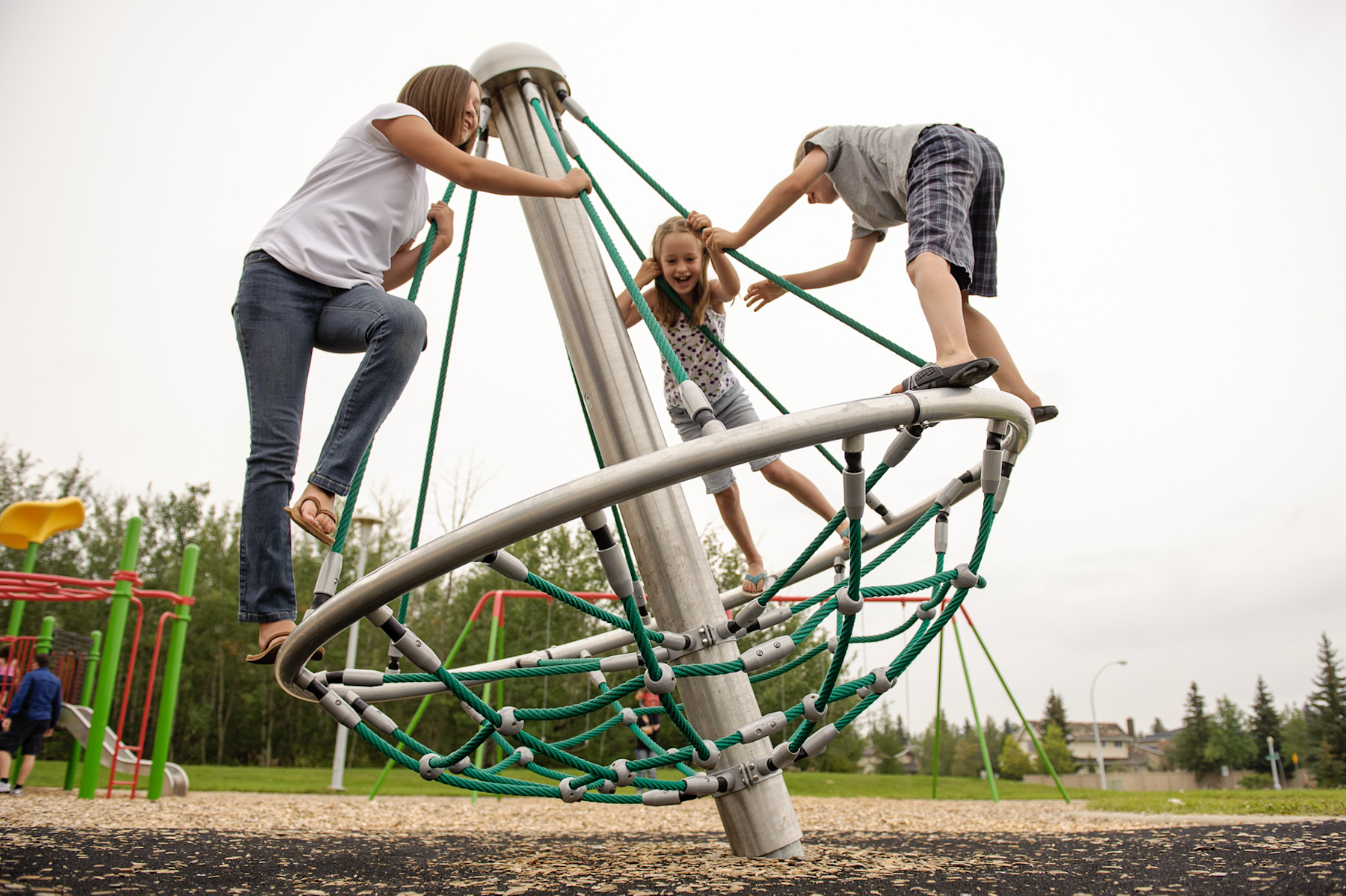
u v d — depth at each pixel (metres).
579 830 3.83
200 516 32.47
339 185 1.96
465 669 2.23
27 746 6.39
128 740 26.61
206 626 27.34
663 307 3.15
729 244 2.22
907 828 4.05
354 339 1.83
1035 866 1.90
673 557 2.11
